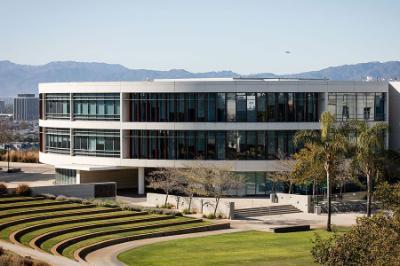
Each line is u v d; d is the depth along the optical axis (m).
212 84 90.19
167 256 54.00
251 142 91.12
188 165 87.44
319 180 75.81
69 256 51.00
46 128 104.00
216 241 61.31
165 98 91.31
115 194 86.31
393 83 101.00
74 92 97.50
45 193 78.06
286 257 54.06
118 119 93.62
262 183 92.06
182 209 79.00
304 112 92.06
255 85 90.56
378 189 40.28
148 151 92.50
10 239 54.06
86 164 97.06
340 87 93.69
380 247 35.53
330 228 67.75
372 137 70.75
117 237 59.81
